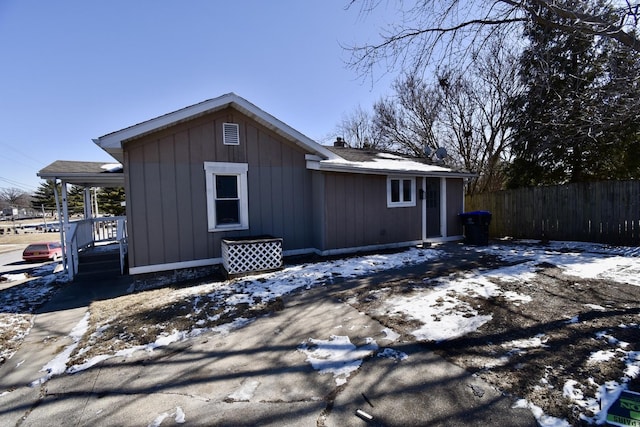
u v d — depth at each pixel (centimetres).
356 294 466
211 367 281
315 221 781
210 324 381
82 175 651
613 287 449
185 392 246
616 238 784
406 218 886
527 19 488
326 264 669
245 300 461
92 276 682
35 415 224
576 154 995
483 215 888
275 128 712
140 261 595
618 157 920
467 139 1538
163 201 611
